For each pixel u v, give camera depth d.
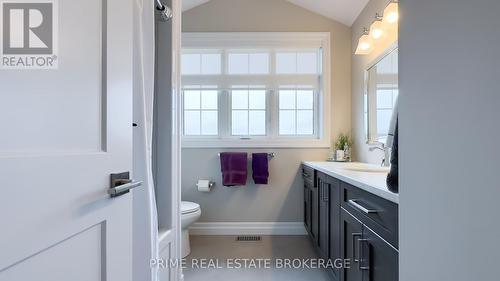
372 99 2.33
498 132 0.46
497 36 0.46
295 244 2.62
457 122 0.55
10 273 0.46
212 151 2.95
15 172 0.47
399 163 0.78
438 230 0.60
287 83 3.00
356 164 2.31
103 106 0.73
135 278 1.13
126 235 0.85
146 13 1.24
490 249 0.47
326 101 2.90
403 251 0.76
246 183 2.93
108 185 0.74
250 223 2.93
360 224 1.28
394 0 1.85
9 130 0.47
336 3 2.62
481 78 0.49
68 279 0.60
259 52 3.01
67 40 0.60
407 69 0.73
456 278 0.55
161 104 1.55
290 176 2.93
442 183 0.59
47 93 0.55
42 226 0.52
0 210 0.44
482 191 0.49
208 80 3.00
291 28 2.93
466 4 0.52
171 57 1.55
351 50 2.88
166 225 1.54
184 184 2.94
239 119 3.03
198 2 2.88
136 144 1.14
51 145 0.55
